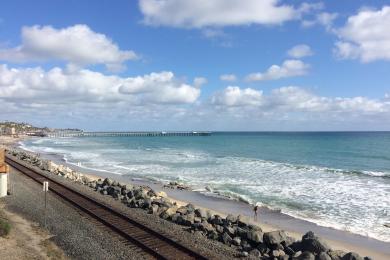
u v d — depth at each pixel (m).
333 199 31.50
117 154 81.38
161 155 77.75
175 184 38.66
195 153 84.19
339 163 62.47
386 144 117.56
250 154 81.25
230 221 20.06
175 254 15.26
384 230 22.97
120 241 16.83
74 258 15.24
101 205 23.45
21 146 116.06
